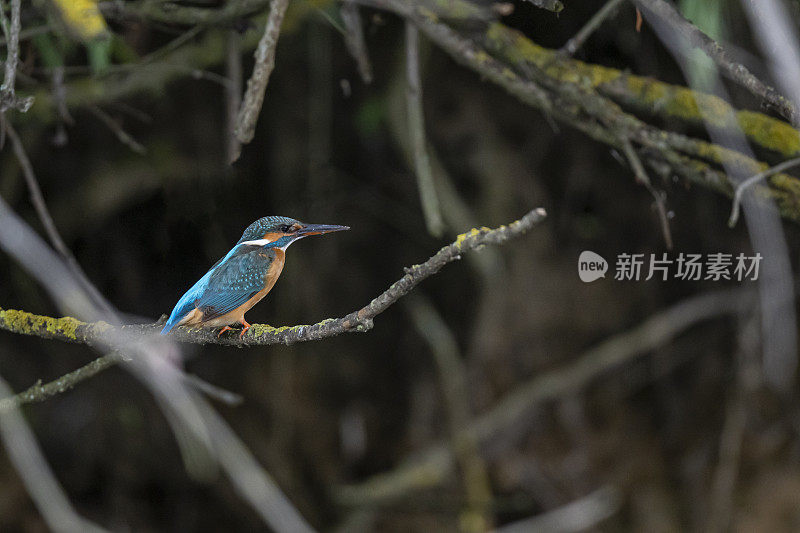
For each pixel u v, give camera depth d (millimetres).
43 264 5605
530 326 10617
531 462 10883
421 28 6715
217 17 6387
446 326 11359
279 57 9547
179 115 9539
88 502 10883
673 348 11000
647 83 6680
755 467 10562
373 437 11664
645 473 11078
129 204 9922
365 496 10898
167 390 5473
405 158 9531
